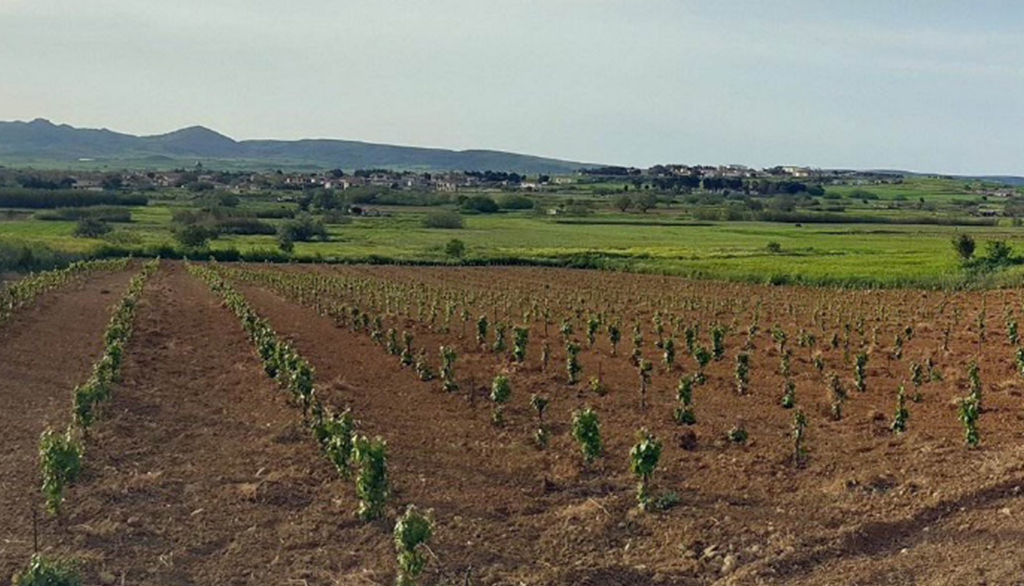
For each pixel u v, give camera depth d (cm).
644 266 7788
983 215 15075
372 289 5544
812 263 7619
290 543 1503
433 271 7800
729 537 1540
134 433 2144
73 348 3391
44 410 2372
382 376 2941
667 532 1566
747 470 1905
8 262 7125
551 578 1384
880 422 2309
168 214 14200
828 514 1633
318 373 2959
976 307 4988
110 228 11156
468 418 2369
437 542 1512
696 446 2105
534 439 2161
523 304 5278
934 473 1828
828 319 4600
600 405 2528
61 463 1567
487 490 1784
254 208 14925
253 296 5653
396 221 14150
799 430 1955
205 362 3147
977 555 1426
